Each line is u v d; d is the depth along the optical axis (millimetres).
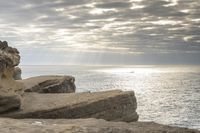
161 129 17219
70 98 27000
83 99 26281
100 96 27047
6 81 25719
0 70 25031
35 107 24016
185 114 139000
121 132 15969
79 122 18453
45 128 15586
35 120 19406
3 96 22078
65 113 24344
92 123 17922
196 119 127062
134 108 29141
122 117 27734
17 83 27547
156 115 136000
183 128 17828
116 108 27156
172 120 125188
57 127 15867
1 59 25312
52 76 37781
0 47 27125
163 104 171125
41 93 30297
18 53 29391
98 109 26000
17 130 15039
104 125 17266
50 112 23656
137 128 17094
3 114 22156
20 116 22531
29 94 28844
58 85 34812
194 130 17547
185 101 185125
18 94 24719
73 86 38000
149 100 189250
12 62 26875
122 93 27922
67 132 15062
